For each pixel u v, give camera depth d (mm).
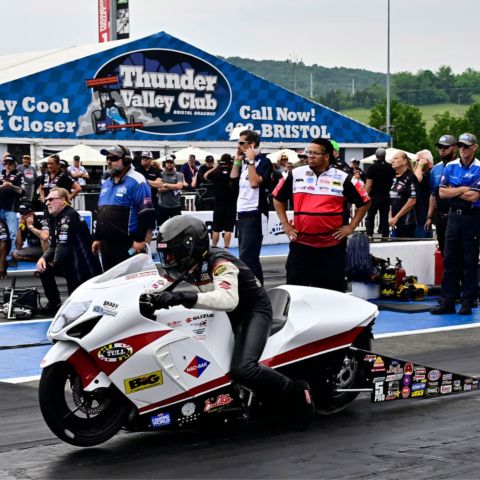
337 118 46719
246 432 8141
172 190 24047
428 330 13547
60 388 7379
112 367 7285
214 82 42812
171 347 7504
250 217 14430
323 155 10945
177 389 7547
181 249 7582
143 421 7488
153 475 6965
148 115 41000
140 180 12852
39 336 13375
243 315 8031
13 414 8945
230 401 7812
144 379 7406
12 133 37531
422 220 19891
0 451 7652
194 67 42156
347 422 8477
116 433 7586
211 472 7020
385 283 16109
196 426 7758
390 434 8055
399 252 16797
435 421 8492
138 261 7664
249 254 14500
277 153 38312
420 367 8906
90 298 7344
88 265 13789
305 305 8531
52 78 38344
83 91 39156
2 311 15352
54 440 7977
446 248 14883
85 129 39250
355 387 8680
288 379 8000
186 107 42062
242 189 14516
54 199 13719
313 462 7238
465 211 14578
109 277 7508
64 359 7246
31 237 19703
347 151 47062
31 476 6992
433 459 7297
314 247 11133
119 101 40094
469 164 14281
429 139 105500
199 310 7691
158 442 7855
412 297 16219
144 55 40750
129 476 6953
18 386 10242
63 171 21609
